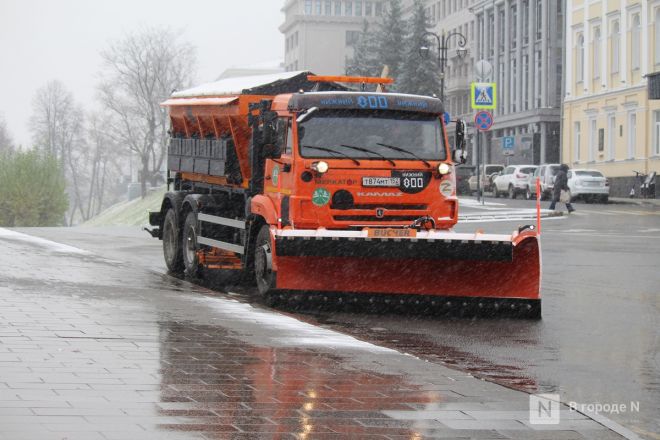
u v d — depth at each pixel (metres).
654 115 62.44
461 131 16.34
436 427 7.48
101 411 7.53
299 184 15.48
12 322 11.52
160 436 6.92
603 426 7.73
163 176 115.19
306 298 14.98
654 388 9.73
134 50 112.38
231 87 18.83
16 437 6.73
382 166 15.74
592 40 70.75
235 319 12.62
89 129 152.75
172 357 9.84
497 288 14.65
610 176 67.19
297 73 18.06
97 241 28.41
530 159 85.38
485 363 10.98
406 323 13.96
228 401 8.05
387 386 8.87
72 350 9.96
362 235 14.37
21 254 20.64
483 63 52.34
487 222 38.91
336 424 7.46
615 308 15.56
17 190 83.31
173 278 17.39
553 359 11.29
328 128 15.67
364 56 115.19
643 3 63.22
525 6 89.25
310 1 160.25
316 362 9.91
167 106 21.58
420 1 101.00
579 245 27.83
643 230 34.25
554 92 84.19
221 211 18.75
